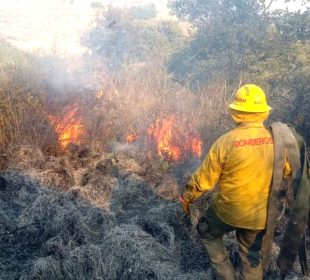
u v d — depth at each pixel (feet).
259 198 7.91
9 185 12.12
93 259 9.16
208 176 8.13
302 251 8.67
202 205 11.62
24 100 14.52
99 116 15.08
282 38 21.76
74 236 9.96
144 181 12.83
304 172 7.81
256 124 8.02
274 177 7.73
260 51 21.40
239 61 20.93
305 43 21.13
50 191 11.71
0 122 13.60
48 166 12.85
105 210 11.18
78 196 11.72
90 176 12.76
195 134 14.71
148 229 10.75
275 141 7.75
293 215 7.93
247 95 7.91
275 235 11.01
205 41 23.79
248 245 8.43
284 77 18.15
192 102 16.52
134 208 11.84
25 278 8.78
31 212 10.77
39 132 14.03
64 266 9.02
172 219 11.08
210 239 8.99
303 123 14.93
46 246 9.60
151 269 9.12
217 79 18.71
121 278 9.12
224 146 7.92
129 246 9.46
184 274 9.33
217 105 15.75
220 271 8.96
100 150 14.33
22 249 9.85
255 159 7.79
